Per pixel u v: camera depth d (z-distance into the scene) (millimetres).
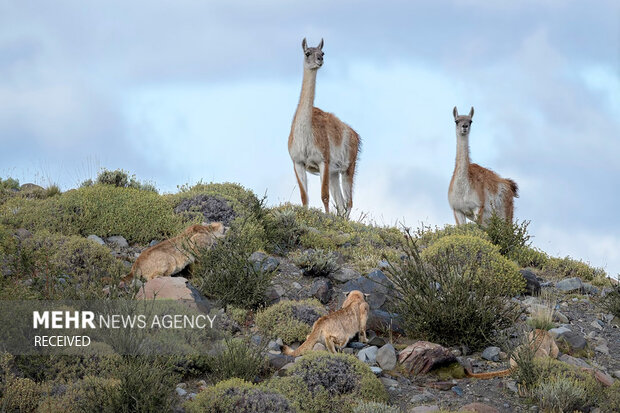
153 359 27875
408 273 37250
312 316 34844
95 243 39219
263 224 49562
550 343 33625
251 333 33875
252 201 52438
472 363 33094
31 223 43875
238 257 37562
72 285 33188
